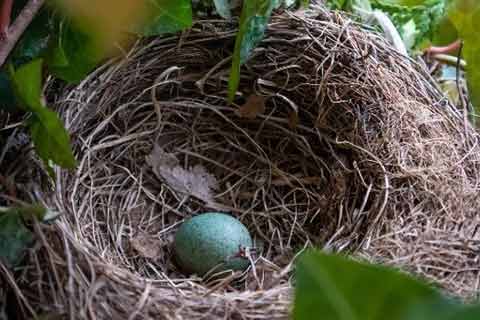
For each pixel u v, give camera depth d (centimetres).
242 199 49
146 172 48
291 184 48
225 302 41
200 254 45
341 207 46
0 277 40
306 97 48
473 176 45
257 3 44
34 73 39
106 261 42
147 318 40
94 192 46
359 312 30
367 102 46
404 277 29
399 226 43
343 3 49
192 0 47
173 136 49
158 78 47
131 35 46
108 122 47
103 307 40
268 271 45
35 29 42
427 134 46
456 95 51
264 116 49
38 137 41
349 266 29
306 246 46
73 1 39
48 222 41
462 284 41
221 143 49
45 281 40
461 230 43
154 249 47
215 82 48
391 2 51
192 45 47
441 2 50
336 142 46
